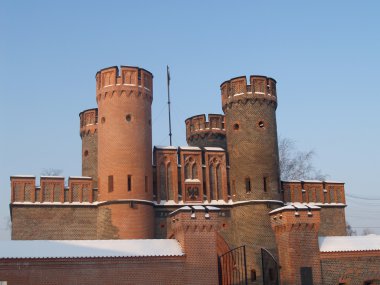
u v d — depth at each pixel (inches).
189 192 1770.4
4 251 1214.3
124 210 1636.3
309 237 1418.6
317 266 1402.6
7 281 1179.9
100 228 1653.5
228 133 1875.0
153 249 1334.9
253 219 1736.0
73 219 1664.6
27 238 1609.3
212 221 1375.5
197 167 1808.6
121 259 1277.1
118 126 1707.7
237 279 1681.8
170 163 1788.9
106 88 1744.6
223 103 1921.8
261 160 1800.0
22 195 1638.8
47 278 1211.2
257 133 1822.1
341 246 1461.6
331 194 1950.1
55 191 1673.2
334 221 1918.1
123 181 1662.2
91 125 2119.8
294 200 1887.3
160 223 1710.1
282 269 1421.0
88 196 1701.5
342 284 1422.2
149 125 1776.6
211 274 1338.6
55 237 1632.6
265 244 1710.1
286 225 1402.6
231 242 1754.4
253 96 1843.0
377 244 1499.8
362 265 1450.5
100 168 1713.8
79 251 1267.2
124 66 1756.9
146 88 1784.0
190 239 1348.4
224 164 1845.5
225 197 1806.1
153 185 1754.4
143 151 1715.1
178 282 1307.8
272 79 1907.0
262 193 1768.0
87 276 1242.6
